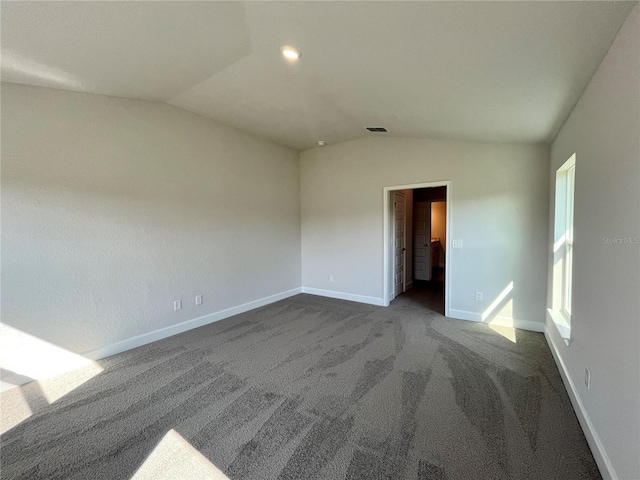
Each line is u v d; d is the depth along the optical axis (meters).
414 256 7.05
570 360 2.26
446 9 1.40
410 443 1.80
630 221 1.29
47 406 2.20
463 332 3.61
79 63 2.29
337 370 2.69
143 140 3.29
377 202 4.79
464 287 4.09
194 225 3.83
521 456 1.69
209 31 1.95
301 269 5.75
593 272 1.76
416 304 4.89
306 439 1.84
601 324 1.62
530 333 3.57
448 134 3.71
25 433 1.91
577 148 2.16
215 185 4.08
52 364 2.66
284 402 2.22
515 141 3.55
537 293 3.65
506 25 1.44
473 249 3.99
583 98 2.01
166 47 2.18
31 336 2.56
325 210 5.38
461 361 2.84
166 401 2.25
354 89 2.72
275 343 3.31
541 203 3.60
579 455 1.70
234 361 2.89
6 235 2.44
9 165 2.44
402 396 2.28
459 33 1.58
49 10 1.65
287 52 2.19
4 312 2.44
